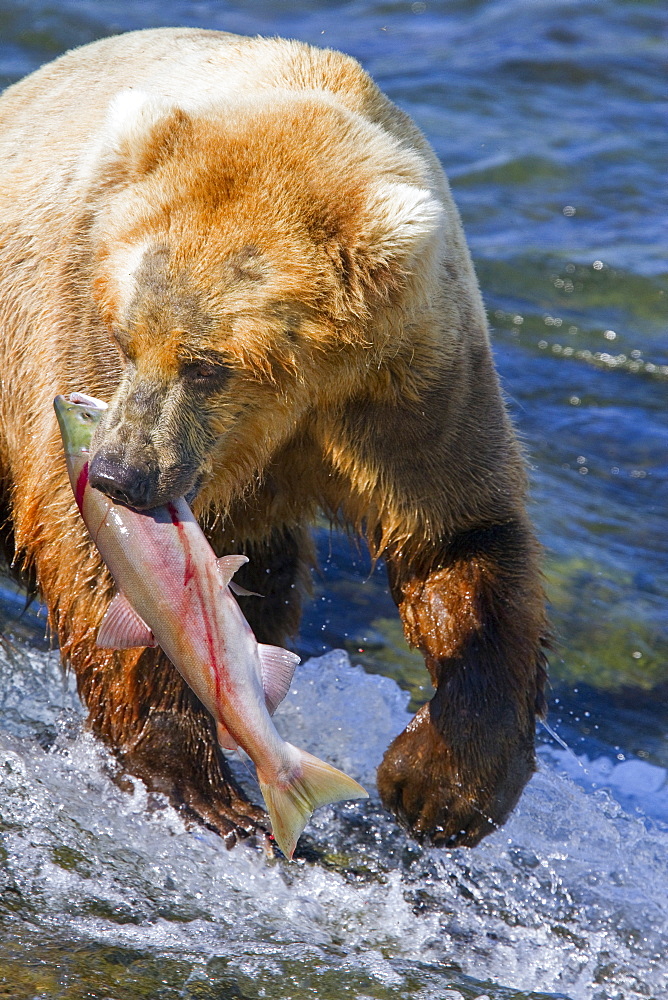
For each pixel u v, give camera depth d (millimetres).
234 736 7293
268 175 8594
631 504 16141
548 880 9977
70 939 8227
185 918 8742
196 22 31547
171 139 8961
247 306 8375
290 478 10266
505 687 9828
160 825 9797
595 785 11586
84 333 9578
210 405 8555
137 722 10070
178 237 8398
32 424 10539
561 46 30938
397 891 9547
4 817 9508
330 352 8789
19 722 11180
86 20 29547
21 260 11031
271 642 11719
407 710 12188
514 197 23812
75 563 9945
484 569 9969
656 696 12961
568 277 21375
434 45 31391
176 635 7480
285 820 7051
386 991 8219
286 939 8695
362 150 8883
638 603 14188
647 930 9531
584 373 19078
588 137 26219
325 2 34531
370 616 13781
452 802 9820
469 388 9727
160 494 7945
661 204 23875
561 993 8695
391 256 8477
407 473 9680
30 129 11719
